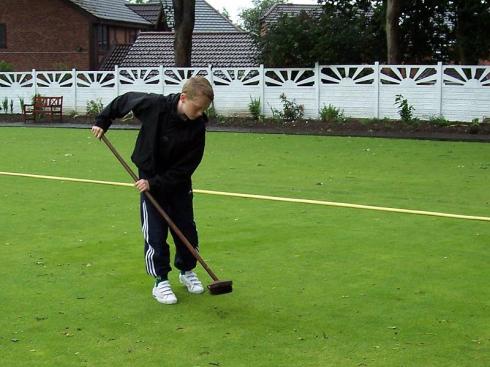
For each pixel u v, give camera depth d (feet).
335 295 17.43
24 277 18.94
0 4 104.42
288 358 13.85
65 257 20.85
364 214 26.40
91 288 18.06
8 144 49.78
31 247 21.95
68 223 25.14
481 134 54.08
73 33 102.73
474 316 16.05
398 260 20.40
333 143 50.16
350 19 73.15
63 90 73.41
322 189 31.76
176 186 16.75
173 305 16.80
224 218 25.66
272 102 65.92
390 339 14.76
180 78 69.56
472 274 19.12
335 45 66.13
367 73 64.64
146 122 16.35
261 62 69.72
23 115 70.49
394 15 66.95
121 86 71.67
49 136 55.57
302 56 65.67
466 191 31.19
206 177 35.09
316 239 22.72
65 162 40.42
